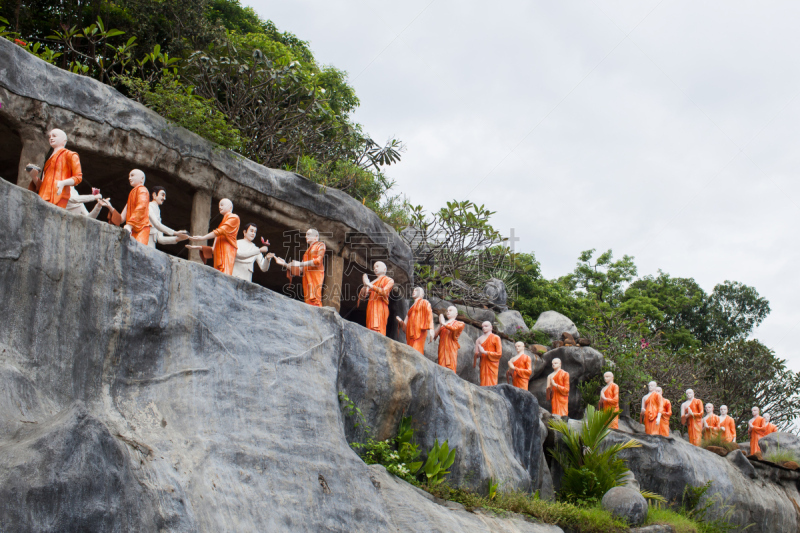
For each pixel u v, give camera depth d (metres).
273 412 9.99
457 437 13.57
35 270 8.37
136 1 19.91
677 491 19.75
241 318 10.38
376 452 11.96
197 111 14.42
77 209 11.07
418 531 10.67
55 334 8.40
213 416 9.38
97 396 8.59
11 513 6.44
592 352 24.08
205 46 21.33
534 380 23.78
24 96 11.94
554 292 36.09
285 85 19.69
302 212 16.17
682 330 40.94
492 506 13.09
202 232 14.33
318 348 11.12
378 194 23.30
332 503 9.91
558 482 17.50
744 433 31.44
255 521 8.90
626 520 15.55
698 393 29.03
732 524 20.80
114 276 9.04
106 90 13.14
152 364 9.23
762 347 33.97
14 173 14.31
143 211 11.22
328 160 21.11
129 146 13.32
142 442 8.44
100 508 7.03
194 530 8.11
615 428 20.27
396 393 12.51
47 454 6.86
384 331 15.48
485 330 18.56
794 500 23.39
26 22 18.91
